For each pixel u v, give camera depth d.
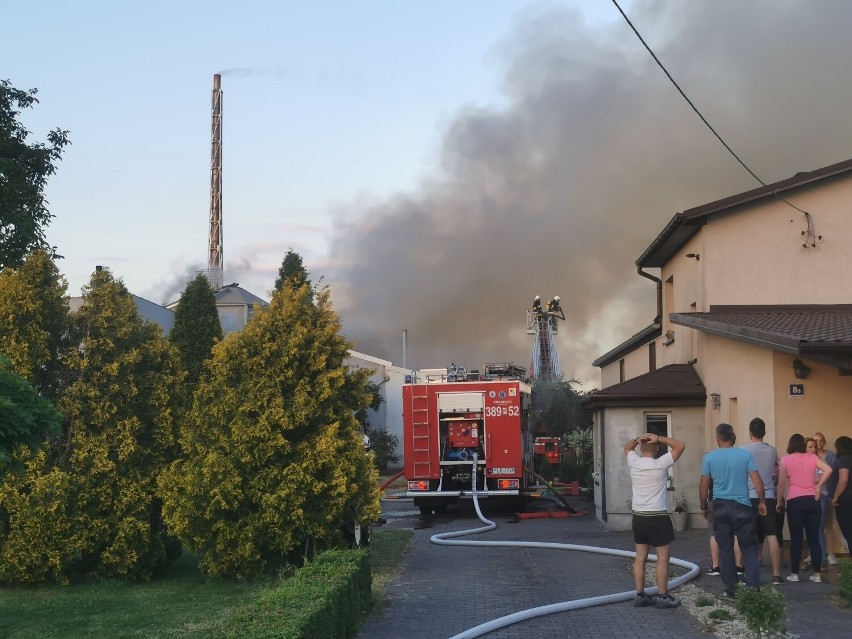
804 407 13.04
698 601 9.36
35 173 19.14
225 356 11.84
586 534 17.02
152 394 12.45
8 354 11.67
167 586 11.66
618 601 9.73
